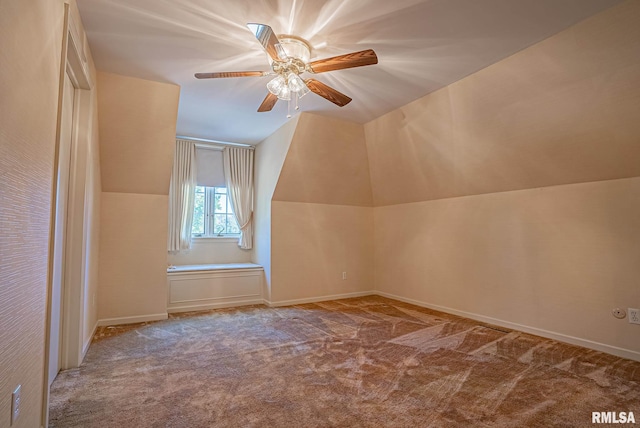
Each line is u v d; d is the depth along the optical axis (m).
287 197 4.73
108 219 3.67
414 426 1.77
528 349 2.91
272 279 4.60
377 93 3.34
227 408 1.94
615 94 2.35
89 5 2.05
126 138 3.40
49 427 1.74
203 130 4.54
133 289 3.77
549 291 3.23
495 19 2.16
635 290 2.68
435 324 3.70
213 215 5.15
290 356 2.75
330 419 1.84
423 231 4.64
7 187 1.13
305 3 2.03
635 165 2.63
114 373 2.41
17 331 1.25
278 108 3.75
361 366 2.55
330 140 4.33
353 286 5.28
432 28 2.27
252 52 2.62
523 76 2.65
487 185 3.73
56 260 2.30
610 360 2.66
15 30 1.15
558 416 1.86
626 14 2.01
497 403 2.00
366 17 2.14
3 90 1.07
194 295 4.36
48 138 1.56
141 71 2.92
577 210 3.05
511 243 3.57
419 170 4.26
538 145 3.00
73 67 2.29
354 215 5.35
